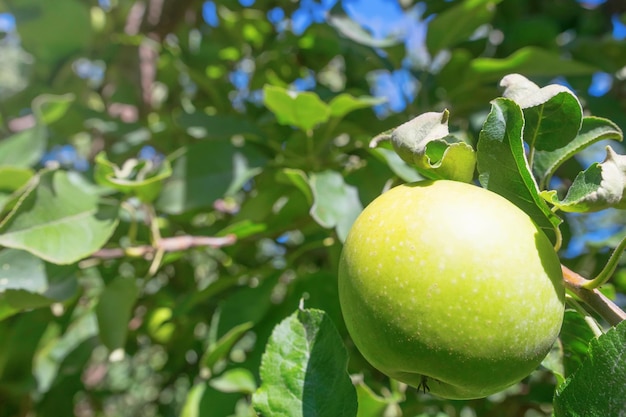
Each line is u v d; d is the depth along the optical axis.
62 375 0.55
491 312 0.21
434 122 0.25
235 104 0.68
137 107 0.71
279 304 0.43
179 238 0.41
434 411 0.46
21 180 0.44
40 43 0.64
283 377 0.26
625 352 0.22
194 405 0.42
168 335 0.61
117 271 0.51
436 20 0.50
